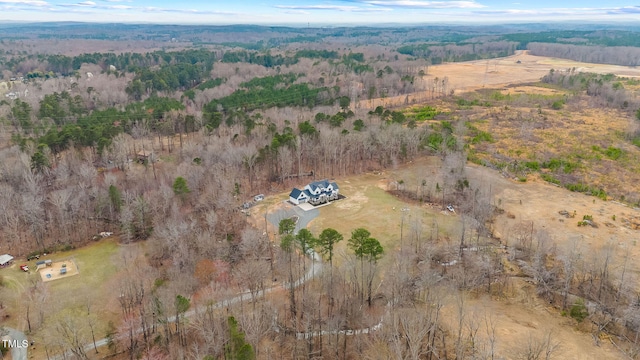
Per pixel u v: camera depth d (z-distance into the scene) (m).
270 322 71.25
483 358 61.84
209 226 100.00
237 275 82.56
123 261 92.69
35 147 135.25
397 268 80.94
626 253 91.56
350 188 129.38
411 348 59.25
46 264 92.00
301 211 114.94
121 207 103.62
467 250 94.88
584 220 106.31
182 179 108.44
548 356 62.31
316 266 90.38
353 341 70.75
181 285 78.94
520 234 100.81
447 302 79.06
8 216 102.44
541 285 83.12
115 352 69.50
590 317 75.44
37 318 76.19
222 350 65.50
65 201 103.31
